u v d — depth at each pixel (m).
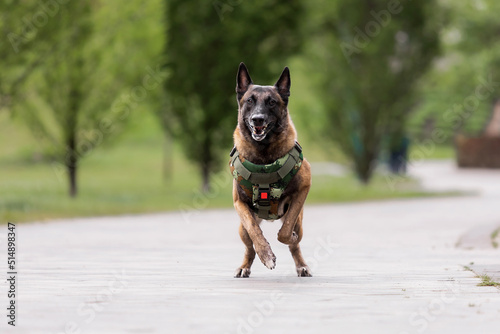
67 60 22.12
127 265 9.45
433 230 14.95
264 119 7.31
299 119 32.25
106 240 12.91
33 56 20.48
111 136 23.58
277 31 26.69
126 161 45.12
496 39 55.53
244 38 26.33
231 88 26.44
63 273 8.59
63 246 11.84
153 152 49.12
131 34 22.95
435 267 9.09
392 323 5.52
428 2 31.22
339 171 46.41
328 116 31.84
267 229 15.70
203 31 26.22
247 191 7.66
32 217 17.50
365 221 17.27
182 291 7.12
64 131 23.16
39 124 23.12
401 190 31.30
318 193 28.03
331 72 31.23
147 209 20.92
